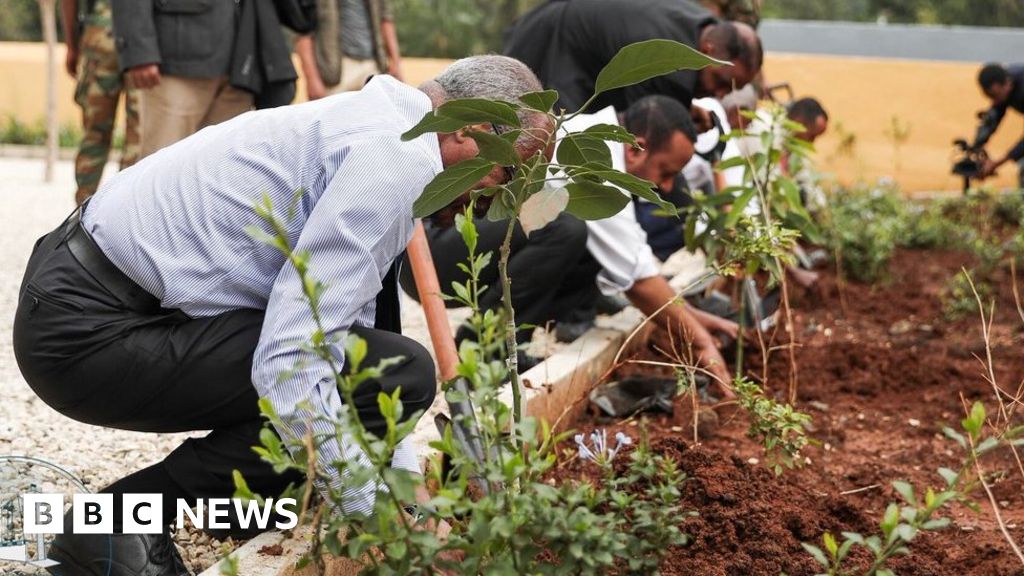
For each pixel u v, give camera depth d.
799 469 3.91
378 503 2.09
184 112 5.61
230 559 2.21
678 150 4.20
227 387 2.75
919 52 14.63
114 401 2.75
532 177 2.46
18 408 4.21
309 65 7.02
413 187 2.59
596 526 2.25
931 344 5.82
